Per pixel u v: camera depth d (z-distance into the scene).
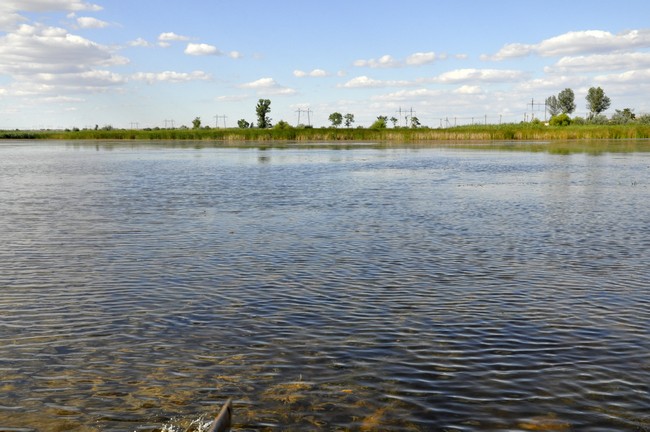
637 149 67.50
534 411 6.42
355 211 20.75
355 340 8.44
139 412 6.42
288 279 11.62
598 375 7.28
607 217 19.05
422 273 12.09
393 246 14.69
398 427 6.11
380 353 7.97
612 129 101.69
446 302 10.18
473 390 6.90
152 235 16.12
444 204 22.59
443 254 13.78
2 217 19.27
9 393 6.84
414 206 22.03
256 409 6.47
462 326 8.99
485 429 6.08
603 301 10.21
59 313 9.56
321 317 9.41
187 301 10.22
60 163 48.84
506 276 11.85
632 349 8.09
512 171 38.66
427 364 7.62
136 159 54.62
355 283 11.34
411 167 43.34
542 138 104.00
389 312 9.65
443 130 112.88
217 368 7.51
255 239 15.59
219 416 5.14
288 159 54.25
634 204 22.06
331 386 7.01
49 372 7.39
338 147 83.06
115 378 7.23
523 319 9.30
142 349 8.12
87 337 8.55
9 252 13.95
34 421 6.22
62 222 18.27
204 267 12.55
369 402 6.62
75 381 7.15
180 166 44.84
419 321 9.22
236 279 11.62
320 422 6.20
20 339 8.47
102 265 12.70
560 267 12.54
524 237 15.80
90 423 6.18
